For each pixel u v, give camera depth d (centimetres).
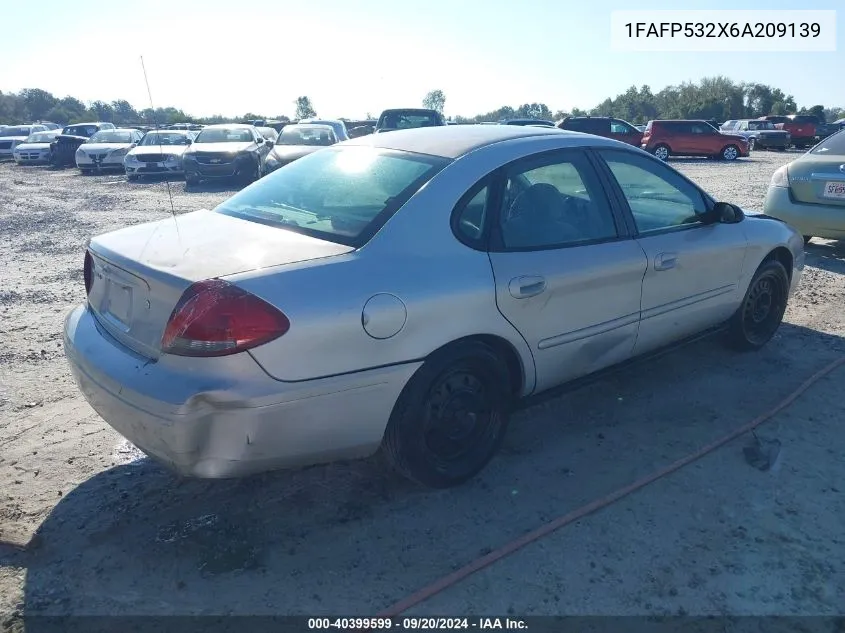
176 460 263
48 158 2677
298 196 346
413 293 291
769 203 767
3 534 293
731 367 474
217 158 1659
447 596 260
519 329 331
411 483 336
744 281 464
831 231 724
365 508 316
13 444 369
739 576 271
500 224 331
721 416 404
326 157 381
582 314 359
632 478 340
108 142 2288
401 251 299
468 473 332
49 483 333
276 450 271
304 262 280
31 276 734
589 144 386
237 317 255
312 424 273
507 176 341
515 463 354
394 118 1833
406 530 300
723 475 340
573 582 268
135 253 295
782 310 510
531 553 283
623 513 310
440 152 345
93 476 340
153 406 257
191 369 258
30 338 532
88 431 385
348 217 313
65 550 285
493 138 361
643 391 438
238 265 275
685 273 414
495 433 341
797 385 445
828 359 488
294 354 263
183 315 258
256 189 377
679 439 378
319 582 269
